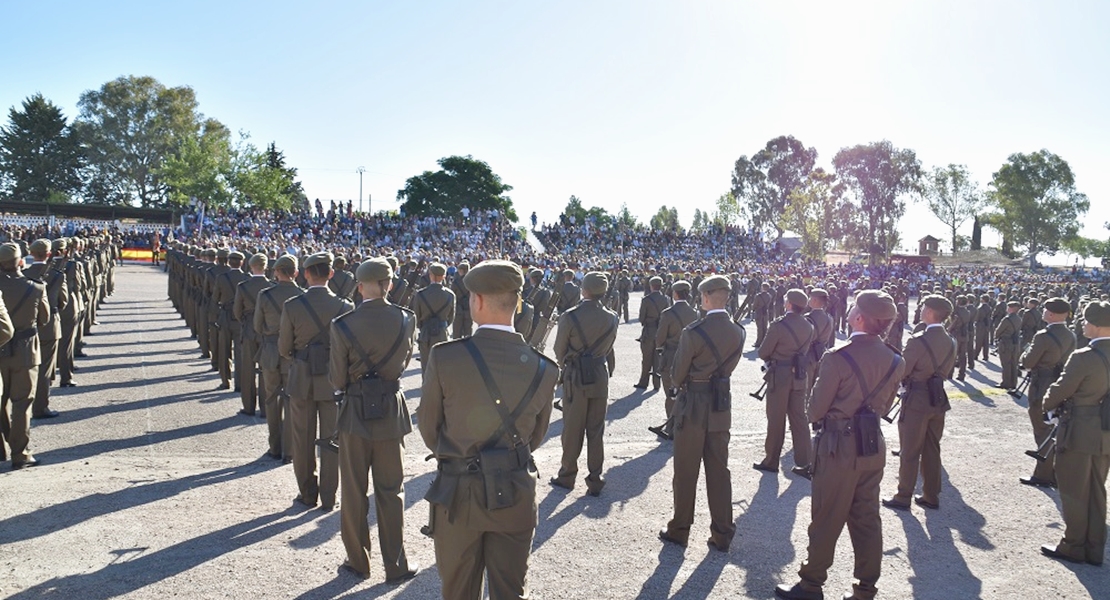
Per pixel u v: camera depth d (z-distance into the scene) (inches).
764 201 3880.4
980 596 193.3
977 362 730.2
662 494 264.7
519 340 136.0
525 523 131.9
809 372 322.7
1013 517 255.6
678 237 2429.9
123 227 1948.8
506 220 2330.2
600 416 261.7
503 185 3437.5
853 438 178.7
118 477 256.1
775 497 268.4
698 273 1364.4
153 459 279.1
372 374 186.5
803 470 295.3
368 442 185.0
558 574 193.8
